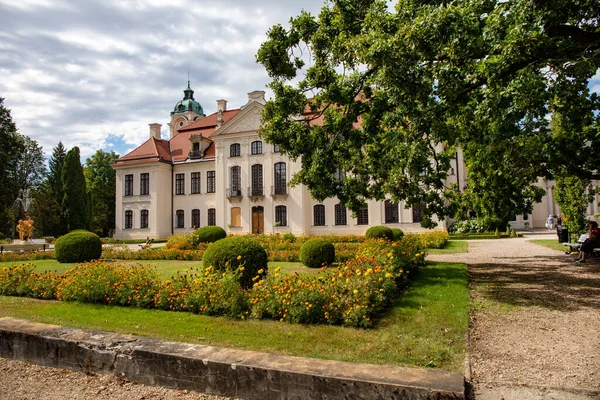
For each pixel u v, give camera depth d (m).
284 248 18.56
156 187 37.66
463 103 8.29
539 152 9.12
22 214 34.69
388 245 9.99
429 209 11.58
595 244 11.44
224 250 8.60
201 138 38.22
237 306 6.43
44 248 22.45
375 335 5.27
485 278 9.59
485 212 14.84
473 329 5.68
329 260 12.78
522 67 7.29
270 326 5.87
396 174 9.16
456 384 3.12
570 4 6.52
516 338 5.27
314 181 11.03
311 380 3.36
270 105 11.36
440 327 5.58
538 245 18.11
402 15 8.45
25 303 8.07
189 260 16.98
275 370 3.48
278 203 33.53
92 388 4.00
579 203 14.44
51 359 4.57
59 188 42.66
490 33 7.36
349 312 5.76
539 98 7.36
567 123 9.30
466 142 11.42
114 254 17.95
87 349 4.37
